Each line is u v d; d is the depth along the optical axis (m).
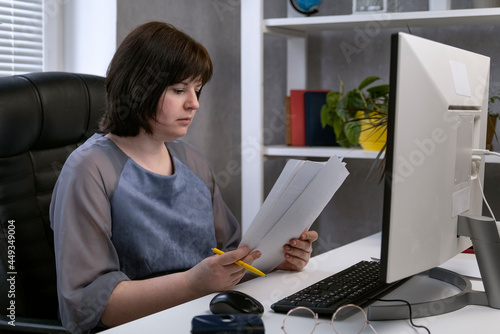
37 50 2.11
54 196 1.38
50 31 2.13
